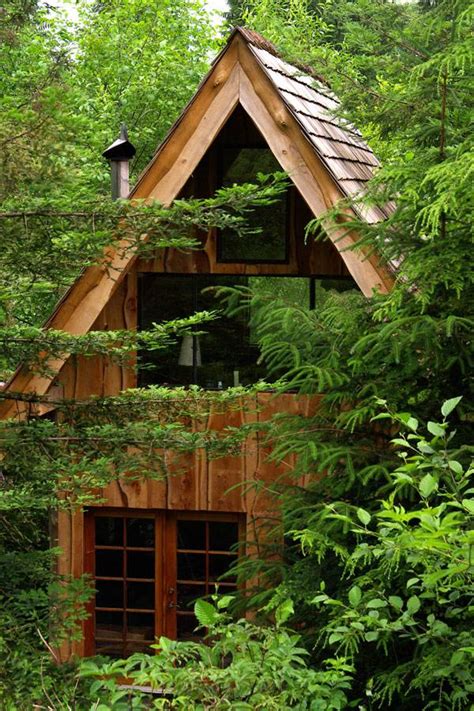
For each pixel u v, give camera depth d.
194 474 10.53
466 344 7.06
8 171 6.65
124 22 20.33
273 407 10.28
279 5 21.59
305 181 9.13
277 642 4.39
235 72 9.30
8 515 8.11
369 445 7.52
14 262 7.15
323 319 8.05
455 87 7.40
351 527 7.01
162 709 4.09
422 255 6.76
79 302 9.59
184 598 10.80
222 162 10.40
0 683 6.32
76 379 10.57
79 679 6.70
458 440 6.98
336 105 11.77
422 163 7.08
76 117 6.87
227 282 10.56
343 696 4.28
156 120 19.75
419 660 6.04
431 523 3.81
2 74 16.16
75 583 7.84
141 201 7.10
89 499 8.09
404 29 8.62
